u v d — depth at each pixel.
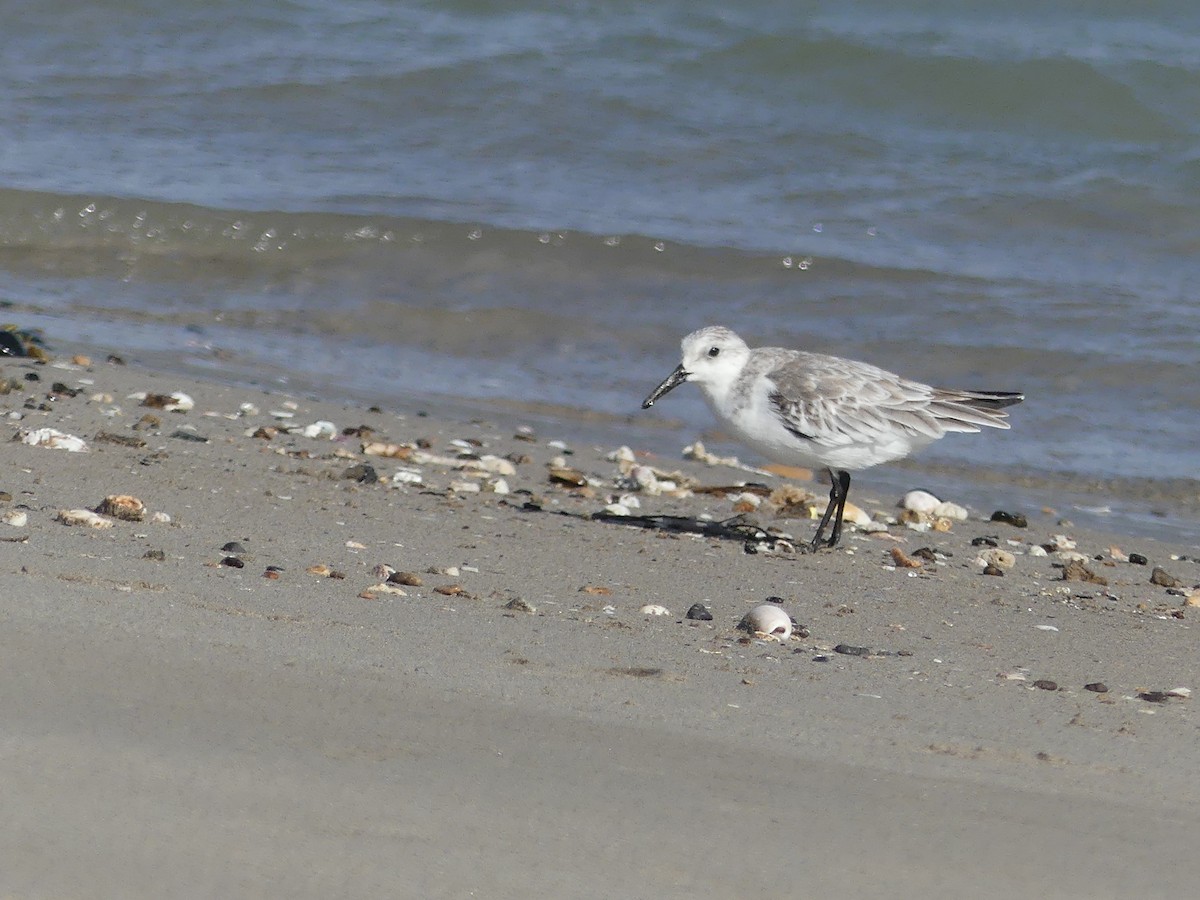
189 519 10.68
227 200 23.39
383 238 22.52
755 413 12.21
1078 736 7.35
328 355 19.03
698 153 26.33
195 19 31.84
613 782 6.14
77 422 13.87
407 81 28.61
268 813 5.52
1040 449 16.59
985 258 22.48
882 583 11.03
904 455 12.19
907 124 28.20
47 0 31.89
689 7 33.50
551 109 27.88
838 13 33.38
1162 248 22.97
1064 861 5.76
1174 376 18.25
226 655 7.18
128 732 6.09
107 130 26.72
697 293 21.16
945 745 7.03
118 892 4.90
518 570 10.38
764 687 7.76
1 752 5.78
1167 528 14.32
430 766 6.12
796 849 5.67
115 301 20.56
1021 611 10.42
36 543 9.16
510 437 15.97
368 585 9.25
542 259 22.03
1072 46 30.31
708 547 11.78
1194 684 8.66
